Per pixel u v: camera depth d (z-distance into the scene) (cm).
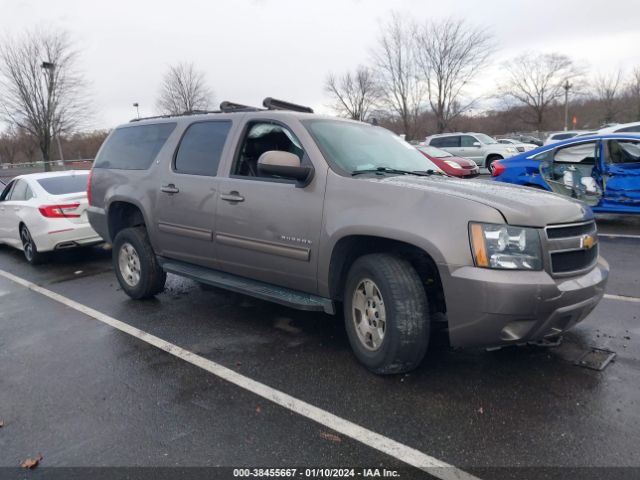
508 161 960
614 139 834
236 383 350
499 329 297
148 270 531
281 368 369
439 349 391
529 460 254
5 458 274
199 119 488
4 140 4191
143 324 479
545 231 303
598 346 382
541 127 5681
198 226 459
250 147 438
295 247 382
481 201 309
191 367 379
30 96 2930
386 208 331
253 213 409
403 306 322
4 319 522
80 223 758
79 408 325
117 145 579
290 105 502
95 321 496
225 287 439
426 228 311
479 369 354
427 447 268
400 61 4378
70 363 397
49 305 564
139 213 556
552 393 317
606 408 297
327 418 300
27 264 812
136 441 284
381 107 4734
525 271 296
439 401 313
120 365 389
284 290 411
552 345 383
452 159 1555
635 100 5309
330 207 360
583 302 313
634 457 253
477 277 294
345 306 368
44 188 785
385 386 335
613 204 839
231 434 288
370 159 405
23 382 367
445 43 4188
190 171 473
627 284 539
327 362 376
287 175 365
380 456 263
